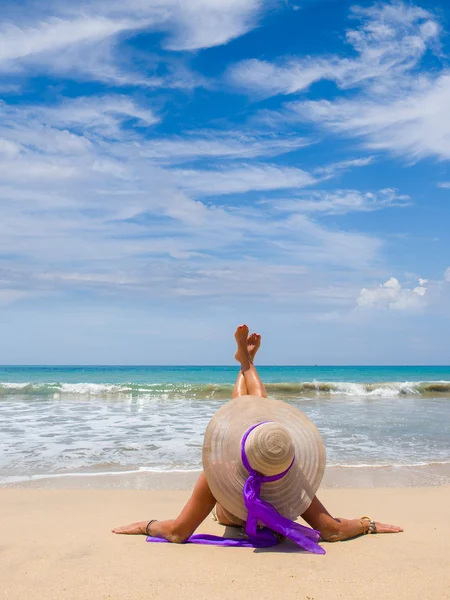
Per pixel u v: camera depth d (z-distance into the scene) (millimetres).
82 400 16609
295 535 3270
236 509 3404
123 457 7504
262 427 3285
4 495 5184
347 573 2922
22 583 2770
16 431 9961
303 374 50875
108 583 2773
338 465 7078
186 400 16781
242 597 2584
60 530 3850
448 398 18734
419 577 2861
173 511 4535
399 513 4516
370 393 20219
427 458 7672
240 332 5070
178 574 2908
